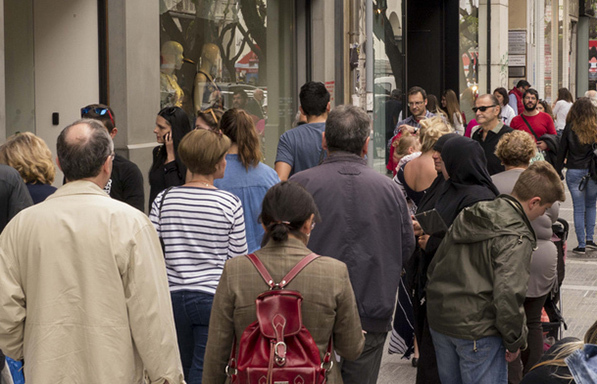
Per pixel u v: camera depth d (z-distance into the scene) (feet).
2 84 28.71
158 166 28.22
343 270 15.03
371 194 19.33
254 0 51.70
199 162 20.25
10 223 15.38
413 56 86.17
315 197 19.29
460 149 21.43
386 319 19.42
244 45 50.34
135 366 15.33
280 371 13.83
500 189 25.59
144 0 37.45
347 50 61.46
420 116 47.34
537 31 133.80
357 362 19.45
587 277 45.14
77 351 14.88
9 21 33.37
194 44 44.32
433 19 85.46
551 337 25.54
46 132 34.81
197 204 20.03
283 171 27.73
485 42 99.19
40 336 14.84
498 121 37.65
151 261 15.19
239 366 14.07
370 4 62.80
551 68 149.89
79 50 35.12
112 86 35.99
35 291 15.01
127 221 15.12
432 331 19.70
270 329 14.03
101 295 14.84
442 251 19.45
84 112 25.49
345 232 19.19
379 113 71.26
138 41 36.91
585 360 10.98
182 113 27.71
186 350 20.62
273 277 14.82
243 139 23.08
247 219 23.07
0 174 20.72
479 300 18.52
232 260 15.11
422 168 27.71
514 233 18.39
